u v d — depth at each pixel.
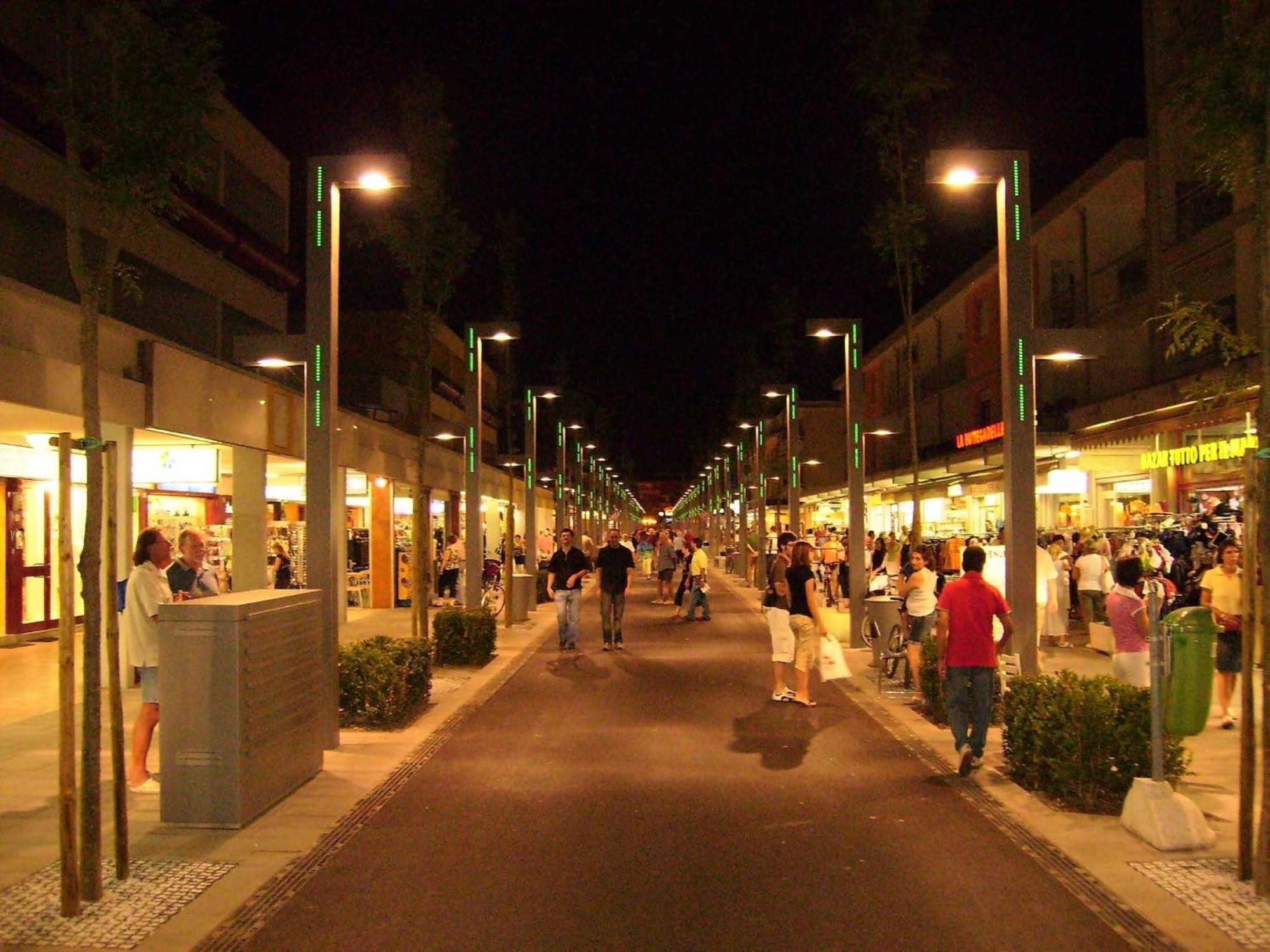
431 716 11.20
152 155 6.42
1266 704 5.52
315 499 9.59
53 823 7.17
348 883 6.00
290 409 19.05
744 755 9.35
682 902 5.69
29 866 6.28
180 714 7.07
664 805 7.67
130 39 6.39
